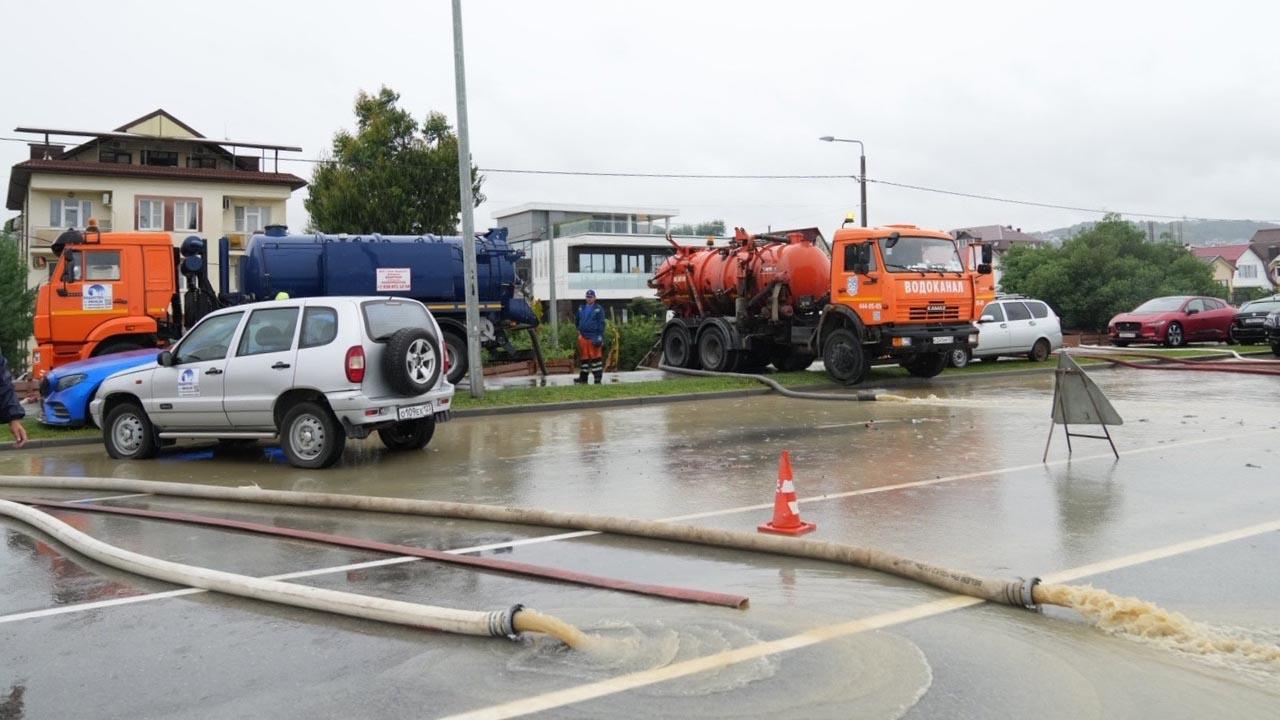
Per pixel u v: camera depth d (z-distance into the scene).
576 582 5.59
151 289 16.59
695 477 9.34
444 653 4.46
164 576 5.87
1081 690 3.89
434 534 7.11
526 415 16.17
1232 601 4.99
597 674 4.15
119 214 43.19
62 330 16.05
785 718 3.66
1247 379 19.08
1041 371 22.61
